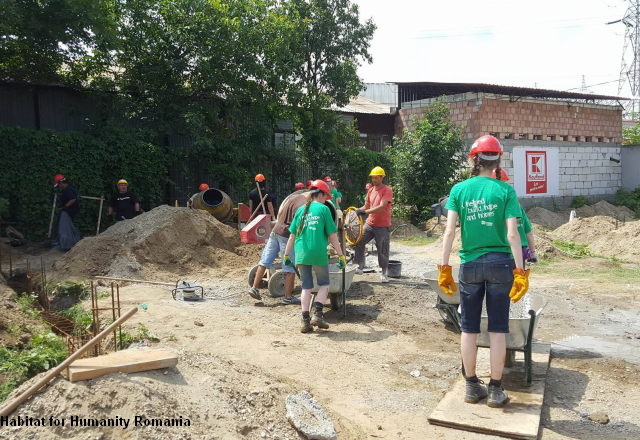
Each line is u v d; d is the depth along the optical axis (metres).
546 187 25.09
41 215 15.05
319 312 6.69
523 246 5.45
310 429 3.61
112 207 13.80
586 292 9.48
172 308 7.38
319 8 22.44
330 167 22.94
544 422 4.29
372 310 7.83
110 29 15.27
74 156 15.56
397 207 21.73
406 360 5.71
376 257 13.72
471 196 4.29
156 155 17.20
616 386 5.09
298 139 22.34
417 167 21.53
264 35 18.80
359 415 4.28
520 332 4.71
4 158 14.54
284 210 8.20
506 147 23.69
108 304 7.52
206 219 11.59
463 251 4.37
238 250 11.64
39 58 15.83
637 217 24.34
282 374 5.03
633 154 28.06
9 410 3.27
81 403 3.28
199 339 6.01
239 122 19.91
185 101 18.44
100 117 17.56
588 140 26.92
